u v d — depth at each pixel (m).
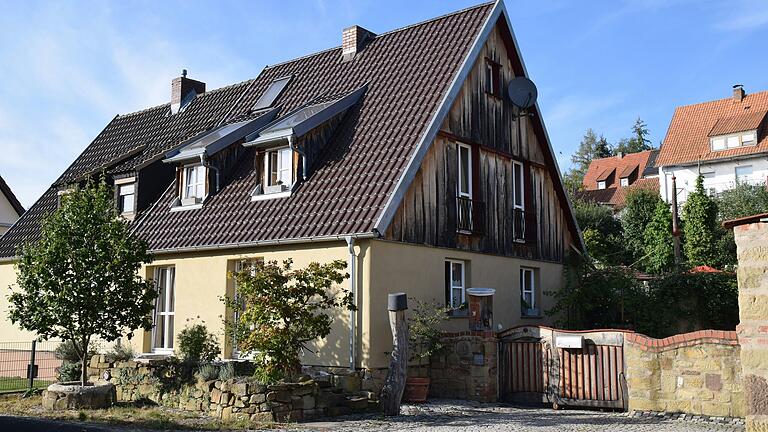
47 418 12.21
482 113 18.48
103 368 15.43
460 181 17.66
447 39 18.52
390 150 15.70
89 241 13.91
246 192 17.41
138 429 11.04
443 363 15.07
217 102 22.92
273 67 22.84
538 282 20.25
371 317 13.92
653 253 31.83
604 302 20.94
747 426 8.61
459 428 11.15
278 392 11.99
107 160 23.06
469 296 15.22
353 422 11.87
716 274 20.78
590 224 39.41
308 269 12.83
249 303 12.59
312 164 16.69
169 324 17.75
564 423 11.77
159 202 19.28
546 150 21.02
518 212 19.53
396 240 14.80
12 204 32.88
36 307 13.62
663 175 46.31
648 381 12.77
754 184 41.19
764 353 8.56
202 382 13.09
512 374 14.68
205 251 16.73
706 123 47.19
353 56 20.33
